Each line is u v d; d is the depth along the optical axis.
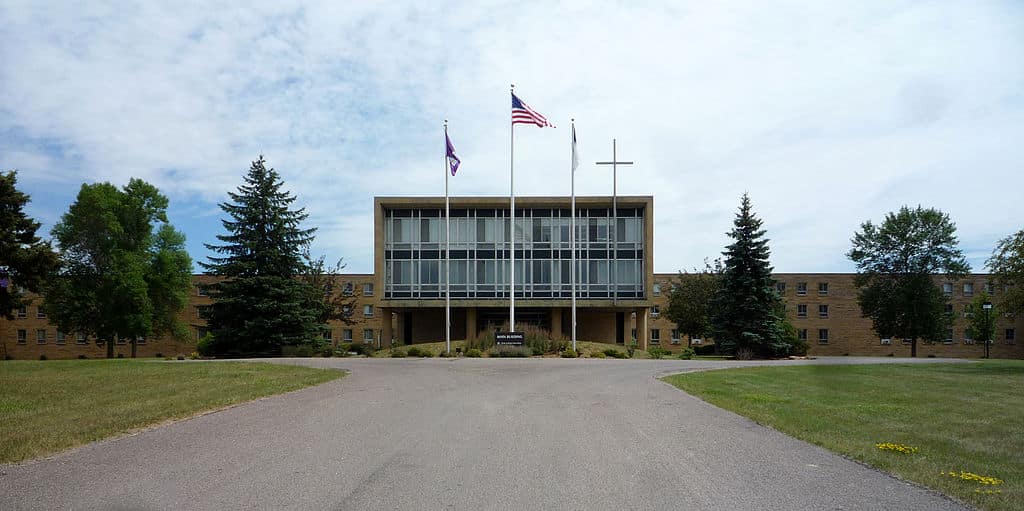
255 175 44.94
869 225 64.50
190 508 6.84
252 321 42.56
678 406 14.84
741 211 46.06
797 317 74.94
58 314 53.62
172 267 57.00
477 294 52.69
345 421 12.27
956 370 27.92
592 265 52.81
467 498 7.23
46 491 7.46
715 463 9.05
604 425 12.05
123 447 9.88
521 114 40.75
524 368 26.31
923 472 8.48
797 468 8.79
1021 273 30.45
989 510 6.97
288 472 8.34
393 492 7.44
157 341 73.94
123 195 55.12
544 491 7.53
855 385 20.48
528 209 53.12
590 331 55.06
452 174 42.53
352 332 76.19
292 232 45.12
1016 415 13.98
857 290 74.94
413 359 34.03
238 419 12.48
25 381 18.92
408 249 53.12
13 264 34.34
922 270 62.28
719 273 55.38
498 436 10.84
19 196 35.53
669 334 75.75
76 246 53.09
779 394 17.53
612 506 6.98
